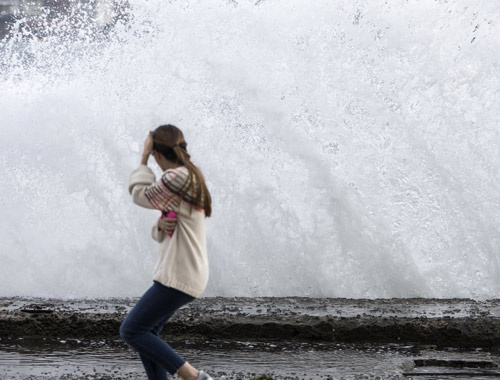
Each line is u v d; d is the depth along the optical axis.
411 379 6.97
